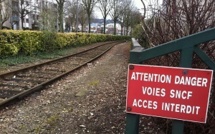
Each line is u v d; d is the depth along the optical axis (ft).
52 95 20.92
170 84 6.23
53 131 13.66
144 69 6.42
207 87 5.97
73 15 197.26
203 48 9.74
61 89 23.11
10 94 20.06
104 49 82.17
